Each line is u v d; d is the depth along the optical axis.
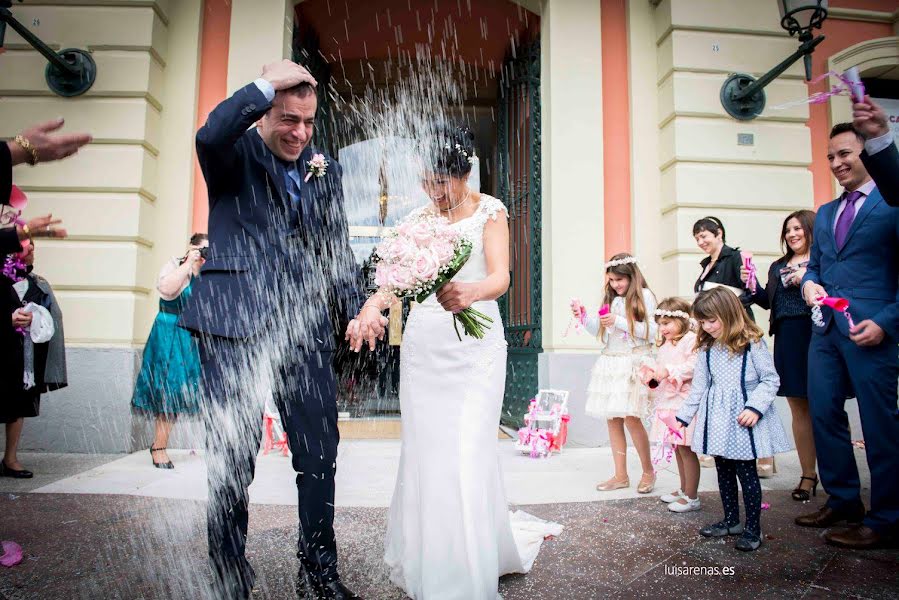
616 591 2.30
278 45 5.50
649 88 5.80
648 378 3.43
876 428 2.79
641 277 3.98
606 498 3.67
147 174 5.21
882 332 2.72
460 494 2.14
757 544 2.76
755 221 5.49
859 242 2.94
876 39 5.85
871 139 2.44
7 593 2.17
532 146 6.03
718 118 5.55
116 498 3.50
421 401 2.29
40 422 4.89
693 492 3.40
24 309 3.28
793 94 5.64
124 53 5.18
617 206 5.77
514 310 6.53
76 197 5.07
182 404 4.38
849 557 2.66
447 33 6.64
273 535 2.86
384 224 6.95
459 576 2.09
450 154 2.32
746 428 2.87
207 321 1.97
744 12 5.60
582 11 5.78
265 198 2.12
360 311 2.32
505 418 6.48
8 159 1.73
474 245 2.29
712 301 3.05
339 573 2.43
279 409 2.14
